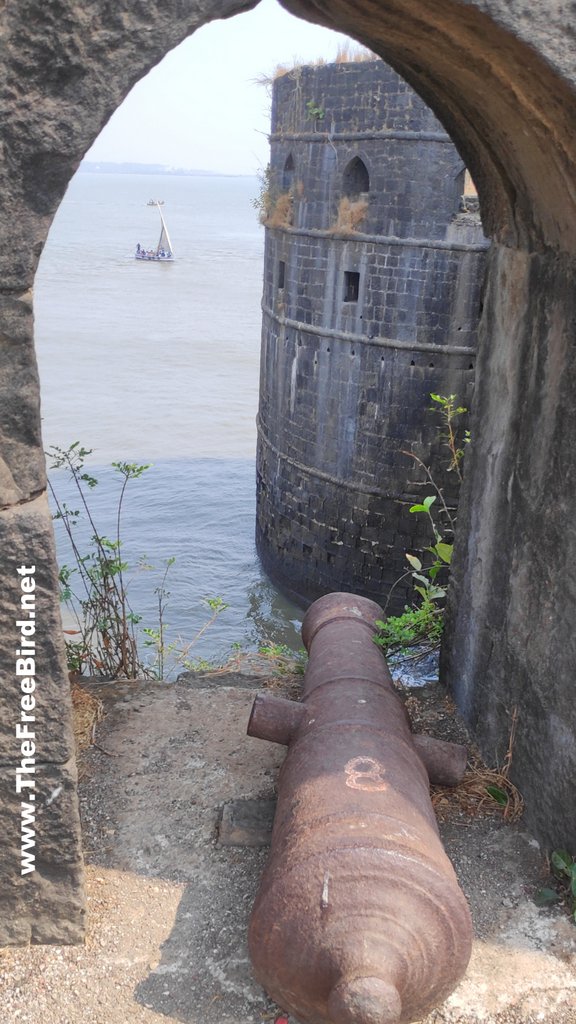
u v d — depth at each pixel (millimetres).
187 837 4449
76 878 3746
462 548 5484
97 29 2904
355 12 3553
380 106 15984
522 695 4672
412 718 5484
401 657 6273
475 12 3160
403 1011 3254
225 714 5461
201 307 62281
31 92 2920
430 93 4277
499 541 4938
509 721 4820
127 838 4434
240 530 23672
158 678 6406
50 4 2842
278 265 19406
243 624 18828
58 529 22516
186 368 42500
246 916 4008
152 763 4980
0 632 3355
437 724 5445
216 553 22266
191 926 3957
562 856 4215
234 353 46562
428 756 4449
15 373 3150
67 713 3494
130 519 23781
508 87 3523
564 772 4238
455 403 17016
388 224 16453
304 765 3879
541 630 4465
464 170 16109
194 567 21359
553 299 4266
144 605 18734
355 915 3174
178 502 25266
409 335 16859
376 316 17016
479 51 3432
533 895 4191
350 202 17062
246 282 78500
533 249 4445
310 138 17281
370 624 5441
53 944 3842
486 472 5137
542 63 3240
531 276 4492
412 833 3438
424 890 3254
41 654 3398
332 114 16766
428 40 3584
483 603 5160
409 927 3178
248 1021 3564
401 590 18203
